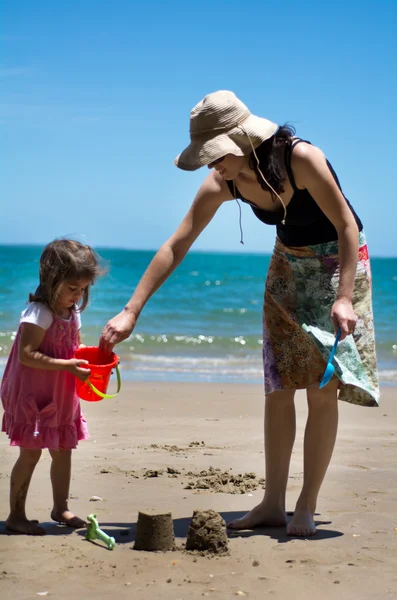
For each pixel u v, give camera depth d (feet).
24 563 9.75
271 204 11.48
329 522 12.01
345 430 21.52
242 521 11.75
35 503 12.76
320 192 10.99
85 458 16.84
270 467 12.01
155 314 68.49
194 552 10.27
